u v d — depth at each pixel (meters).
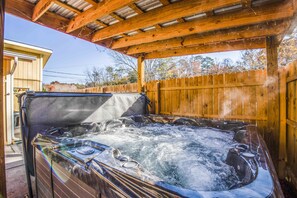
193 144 2.38
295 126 1.96
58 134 2.10
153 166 1.77
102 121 2.94
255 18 1.99
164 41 3.16
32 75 5.34
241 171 1.27
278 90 2.53
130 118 3.41
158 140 2.58
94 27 2.77
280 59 4.99
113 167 0.96
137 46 3.55
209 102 3.32
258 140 1.70
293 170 2.08
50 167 1.37
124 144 2.43
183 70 9.20
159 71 9.80
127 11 2.25
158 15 2.14
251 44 2.85
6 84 4.27
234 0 1.68
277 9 1.88
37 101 2.07
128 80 10.81
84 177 1.02
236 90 3.01
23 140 1.92
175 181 1.46
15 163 2.87
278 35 2.44
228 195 0.73
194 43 2.84
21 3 2.04
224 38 2.61
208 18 2.27
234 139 2.19
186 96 3.64
